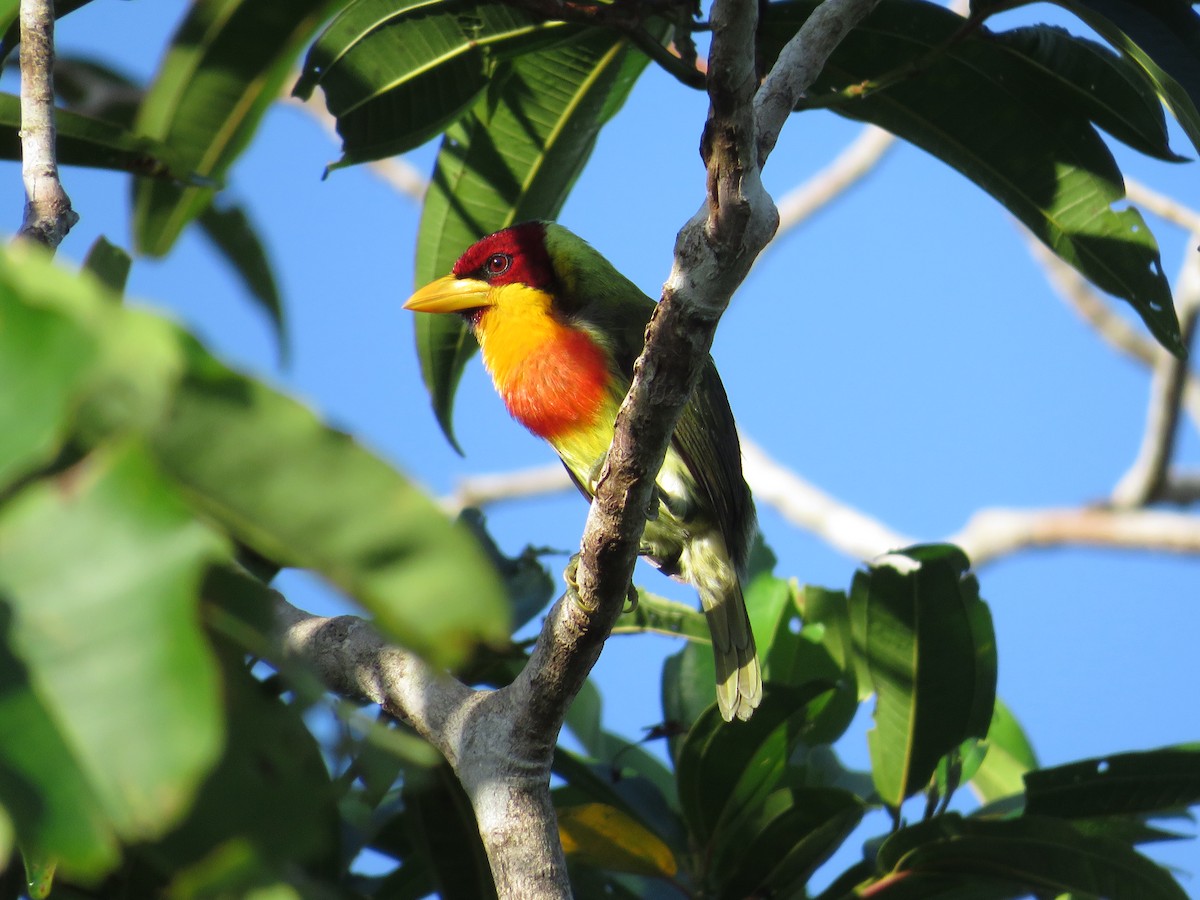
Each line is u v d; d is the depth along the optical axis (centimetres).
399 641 179
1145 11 561
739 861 581
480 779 441
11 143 491
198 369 168
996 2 596
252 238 705
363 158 680
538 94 707
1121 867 521
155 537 161
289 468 173
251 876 186
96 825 154
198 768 154
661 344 402
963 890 562
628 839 566
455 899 553
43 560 160
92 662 157
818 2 610
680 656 691
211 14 439
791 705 557
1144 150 630
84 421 168
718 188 372
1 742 155
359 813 616
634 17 576
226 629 216
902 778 593
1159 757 549
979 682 594
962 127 646
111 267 483
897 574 580
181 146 494
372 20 630
